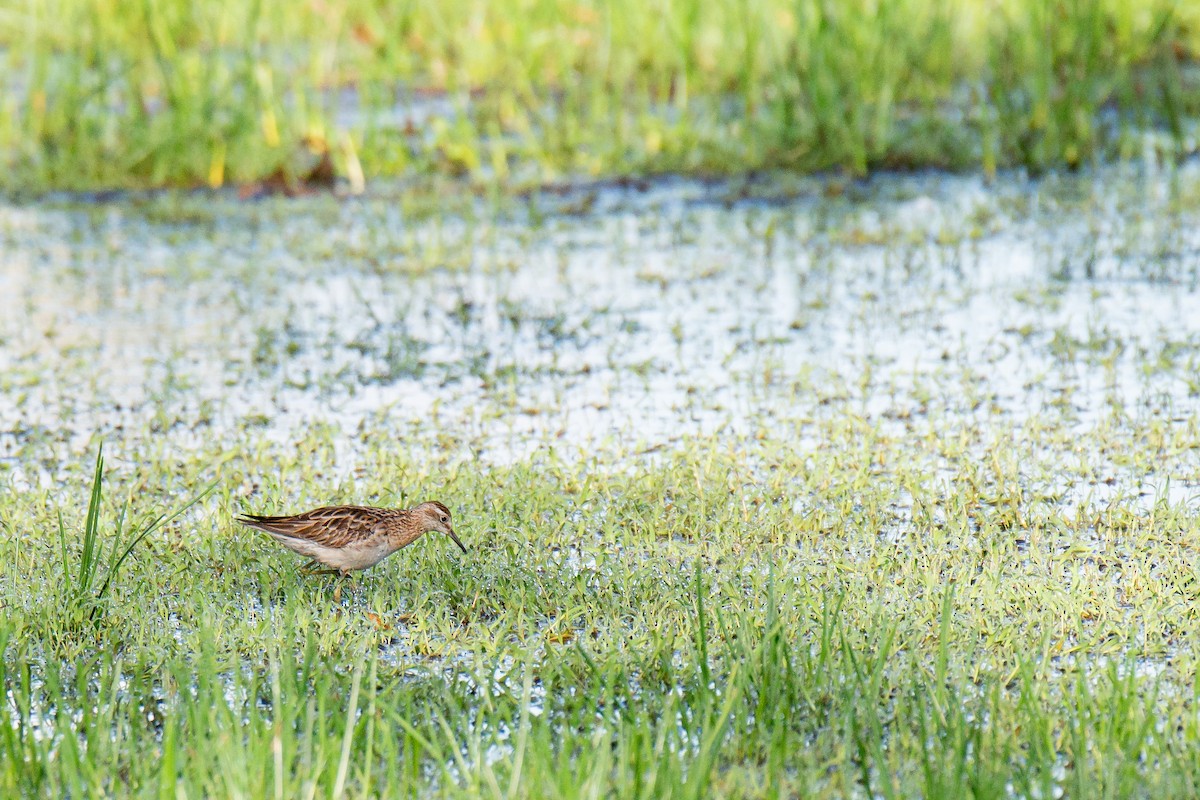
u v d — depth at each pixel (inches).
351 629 382.3
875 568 408.2
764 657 335.9
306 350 636.7
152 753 309.1
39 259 788.6
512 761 306.8
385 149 936.3
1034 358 600.4
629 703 314.5
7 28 1182.9
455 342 643.5
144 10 956.0
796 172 932.0
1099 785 293.1
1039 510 449.4
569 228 834.2
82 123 938.1
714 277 733.3
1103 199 852.6
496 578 407.8
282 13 1048.2
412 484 478.0
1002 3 997.8
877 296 693.3
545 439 526.3
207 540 433.1
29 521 450.9
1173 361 588.4
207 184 932.0
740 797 290.8
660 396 570.6
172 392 585.9
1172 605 382.3
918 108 1017.5
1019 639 361.1
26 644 365.4
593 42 1050.1
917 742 311.6
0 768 297.4
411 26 1096.2
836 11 945.5
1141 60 1039.6
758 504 456.4
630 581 400.2
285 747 288.4
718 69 989.2
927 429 522.0
